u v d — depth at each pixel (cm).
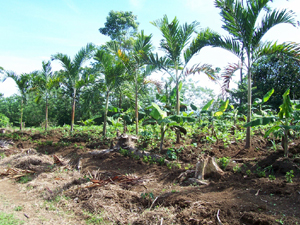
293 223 342
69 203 525
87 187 578
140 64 1070
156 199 490
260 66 1789
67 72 1242
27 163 852
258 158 635
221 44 775
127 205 489
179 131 879
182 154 772
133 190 568
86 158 868
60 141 1156
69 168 807
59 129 1396
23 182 703
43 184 652
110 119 1373
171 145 867
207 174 577
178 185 568
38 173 765
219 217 387
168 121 757
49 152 1030
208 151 765
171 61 890
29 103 2647
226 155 723
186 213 414
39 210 499
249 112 748
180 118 779
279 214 371
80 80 1166
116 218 442
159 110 790
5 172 786
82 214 471
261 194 448
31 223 436
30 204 531
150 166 731
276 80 1747
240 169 575
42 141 1191
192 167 652
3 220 437
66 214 478
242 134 884
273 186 463
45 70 1461
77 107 2552
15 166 856
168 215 423
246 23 721
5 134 1356
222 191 485
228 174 562
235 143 825
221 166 612
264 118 610
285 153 586
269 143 786
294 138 755
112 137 1094
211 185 526
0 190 643
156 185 589
